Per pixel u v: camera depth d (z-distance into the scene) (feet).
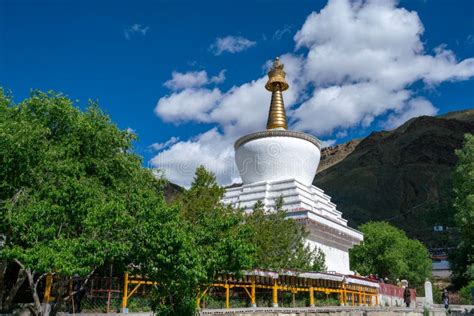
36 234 42.14
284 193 108.68
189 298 47.78
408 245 168.55
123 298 59.26
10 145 43.68
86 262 40.68
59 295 49.08
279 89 133.80
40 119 53.31
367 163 461.78
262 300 75.46
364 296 99.50
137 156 63.77
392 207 380.58
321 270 89.76
